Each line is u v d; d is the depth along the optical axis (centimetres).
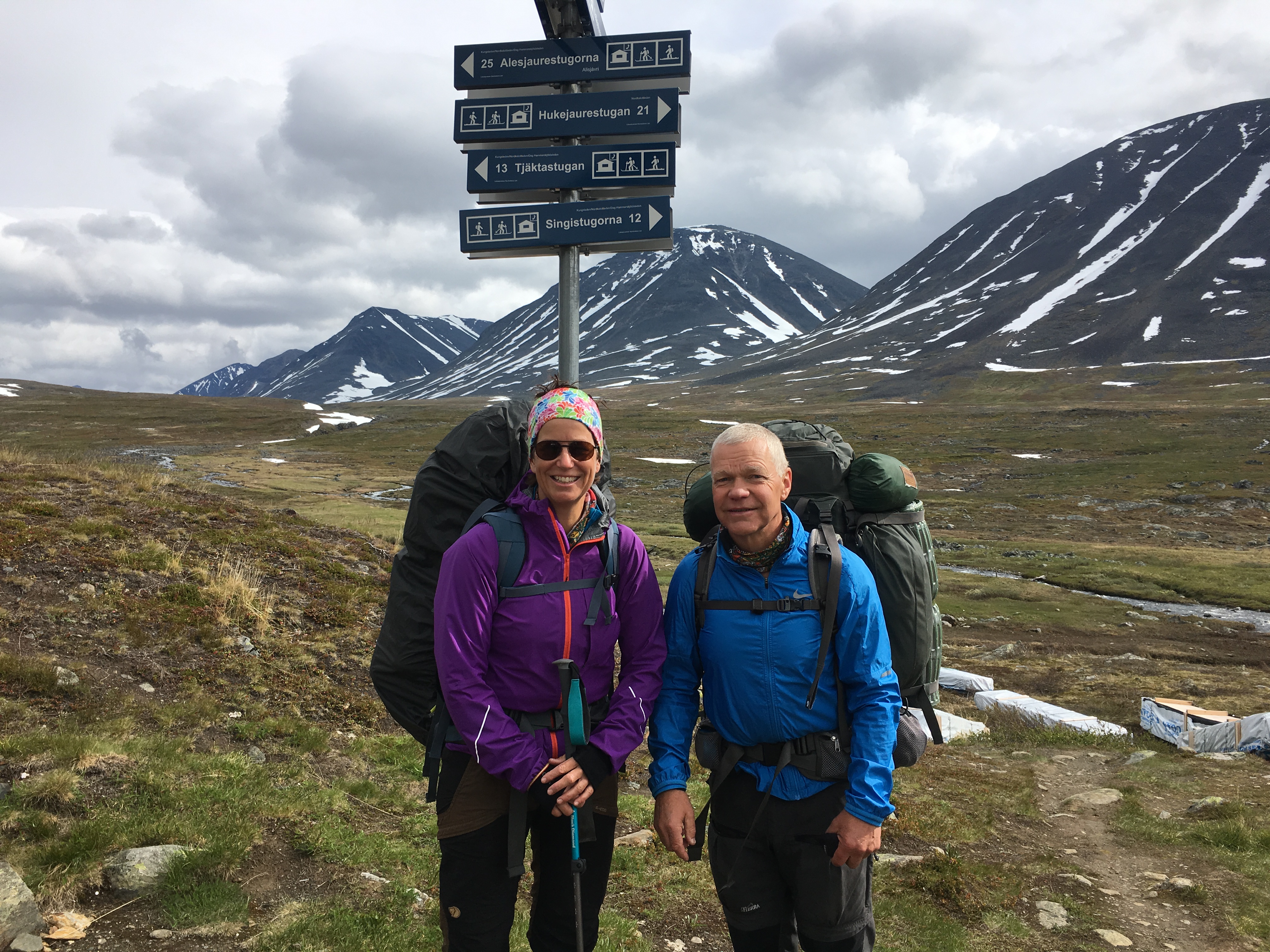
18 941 358
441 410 17912
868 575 279
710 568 287
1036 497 8156
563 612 249
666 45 530
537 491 266
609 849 271
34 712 619
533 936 273
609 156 532
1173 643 3198
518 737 236
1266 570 4744
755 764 280
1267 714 1273
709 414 15988
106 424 13138
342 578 1170
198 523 1239
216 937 390
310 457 10856
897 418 13988
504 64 546
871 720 264
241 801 540
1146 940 532
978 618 3547
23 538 939
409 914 440
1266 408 11981
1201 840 761
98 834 455
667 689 291
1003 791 941
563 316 539
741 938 289
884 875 602
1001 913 554
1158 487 8194
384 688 281
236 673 805
